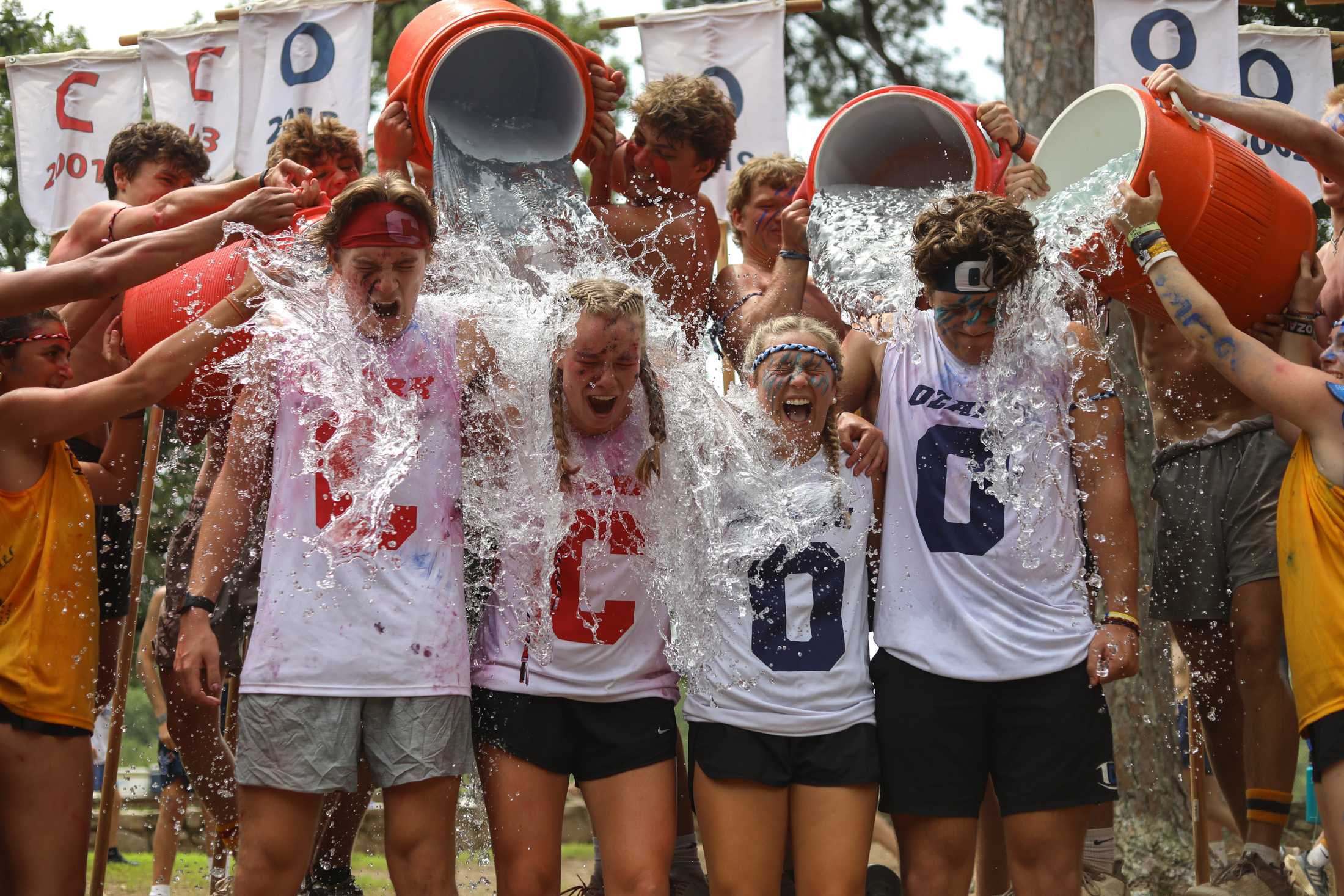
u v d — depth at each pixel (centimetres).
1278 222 348
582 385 304
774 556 319
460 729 296
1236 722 424
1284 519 329
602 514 313
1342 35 619
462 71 383
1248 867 386
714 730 316
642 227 386
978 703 317
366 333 305
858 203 373
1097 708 317
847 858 308
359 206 300
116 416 316
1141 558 637
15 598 319
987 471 322
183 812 588
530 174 370
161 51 635
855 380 351
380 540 295
